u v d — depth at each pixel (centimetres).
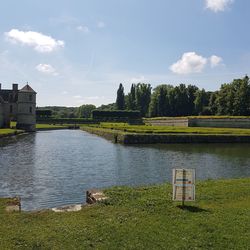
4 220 1105
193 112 14388
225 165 3344
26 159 3709
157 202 1311
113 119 16625
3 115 10906
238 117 8831
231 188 1606
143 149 4881
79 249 895
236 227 1049
